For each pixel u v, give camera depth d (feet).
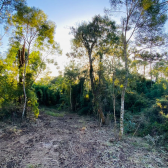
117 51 24.22
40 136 20.94
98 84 32.68
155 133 21.02
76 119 37.29
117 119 35.14
